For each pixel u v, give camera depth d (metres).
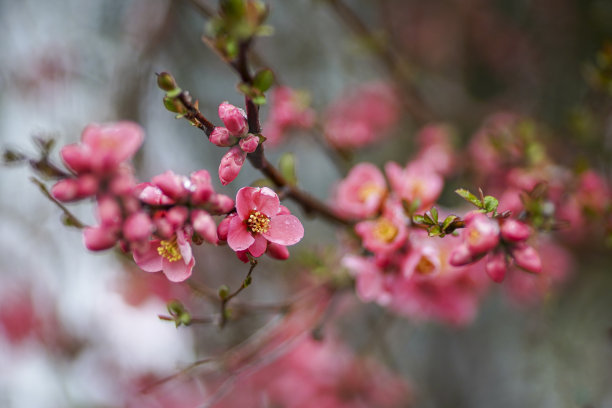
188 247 0.76
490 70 1.51
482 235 0.81
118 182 0.75
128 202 0.75
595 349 1.26
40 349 1.33
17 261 1.34
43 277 1.35
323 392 1.14
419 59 1.47
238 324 1.21
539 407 1.27
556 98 1.40
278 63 1.45
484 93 1.52
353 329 1.38
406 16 1.48
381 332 1.24
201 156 1.40
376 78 1.49
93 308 1.34
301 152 1.50
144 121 1.29
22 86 1.31
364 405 1.14
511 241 0.81
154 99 1.32
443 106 1.45
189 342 1.26
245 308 0.91
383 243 0.85
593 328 1.29
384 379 1.20
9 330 1.32
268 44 1.44
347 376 1.15
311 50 1.50
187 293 1.18
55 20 1.35
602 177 1.06
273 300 1.26
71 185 0.74
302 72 1.49
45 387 1.34
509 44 1.47
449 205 1.22
